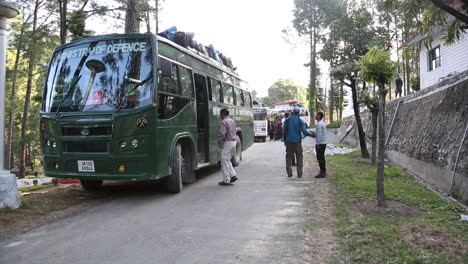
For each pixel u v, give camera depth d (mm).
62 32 13641
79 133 7906
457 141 8547
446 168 8750
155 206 7758
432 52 23094
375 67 6988
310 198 8398
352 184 9500
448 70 20875
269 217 6863
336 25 14906
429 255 4727
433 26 6512
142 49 8211
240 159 14773
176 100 9055
